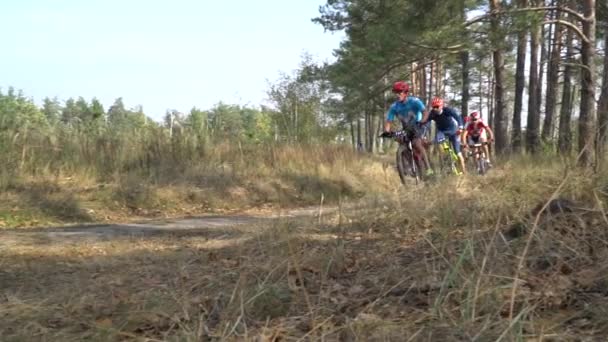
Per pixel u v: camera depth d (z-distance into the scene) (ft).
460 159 33.60
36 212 27.04
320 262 13.38
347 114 66.69
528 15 45.60
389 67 54.08
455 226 14.96
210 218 28.43
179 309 10.94
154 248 18.26
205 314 10.52
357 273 12.80
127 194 31.78
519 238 12.91
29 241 19.83
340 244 14.60
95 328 10.27
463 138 40.57
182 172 37.47
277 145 48.24
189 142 42.70
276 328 9.51
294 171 42.27
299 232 16.52
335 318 9.89
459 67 108.47
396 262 13.05
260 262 13.84
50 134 37.68
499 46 46.73
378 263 13.42
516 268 10.95
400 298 10.48
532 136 66.80
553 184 17.48
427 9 47.44
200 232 21.54
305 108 70.54
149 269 14.90
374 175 43.75
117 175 34.32
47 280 14.17
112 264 15.83
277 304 10.66
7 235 21.33
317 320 9.75
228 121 50.08
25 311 11.42
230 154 43.21
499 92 67.62
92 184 33.19
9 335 10.04
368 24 55.72
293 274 12.74
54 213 27.55
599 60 67.56
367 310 10.02
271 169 42.34
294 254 13.39
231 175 38.17
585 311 9.29
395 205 17.66
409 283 11.50
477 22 47.60
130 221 27.61
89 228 23.86
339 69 61.57
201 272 13.97
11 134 34.81
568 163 17.69
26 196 28.48
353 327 9.01
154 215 30.89
